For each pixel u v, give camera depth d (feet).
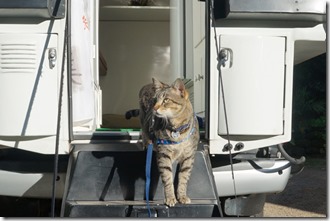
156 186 11.39
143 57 23.63
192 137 11.21
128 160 11.58
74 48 12.35
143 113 12.30
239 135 11.92
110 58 23.56
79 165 11.39
